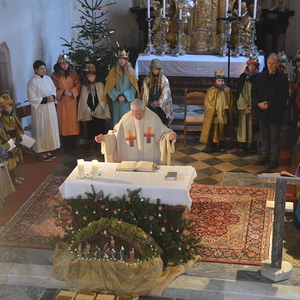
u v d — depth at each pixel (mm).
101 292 4641
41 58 9430
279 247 4652
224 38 10648
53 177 7375
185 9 10297
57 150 8648
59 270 4801
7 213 6215
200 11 10828
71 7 11141
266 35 12180
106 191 4926
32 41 8969
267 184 7035
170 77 10328
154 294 4637
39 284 4883
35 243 5441
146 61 9969
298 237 5531
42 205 6422
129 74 8133
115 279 4617
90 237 4809
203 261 5070
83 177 5082
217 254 5207
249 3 12094
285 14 11484
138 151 5785
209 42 11016
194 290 4609
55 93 8102
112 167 5434
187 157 8219
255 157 8211
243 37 10586
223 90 8227
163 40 10641
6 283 4914
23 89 8633
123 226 4707
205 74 9867
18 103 8320
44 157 8070
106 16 11969
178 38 10523
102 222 4742
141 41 12164
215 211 6180
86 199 4996
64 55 8305
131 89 8242
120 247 4816
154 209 4879
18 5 8328
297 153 6281
